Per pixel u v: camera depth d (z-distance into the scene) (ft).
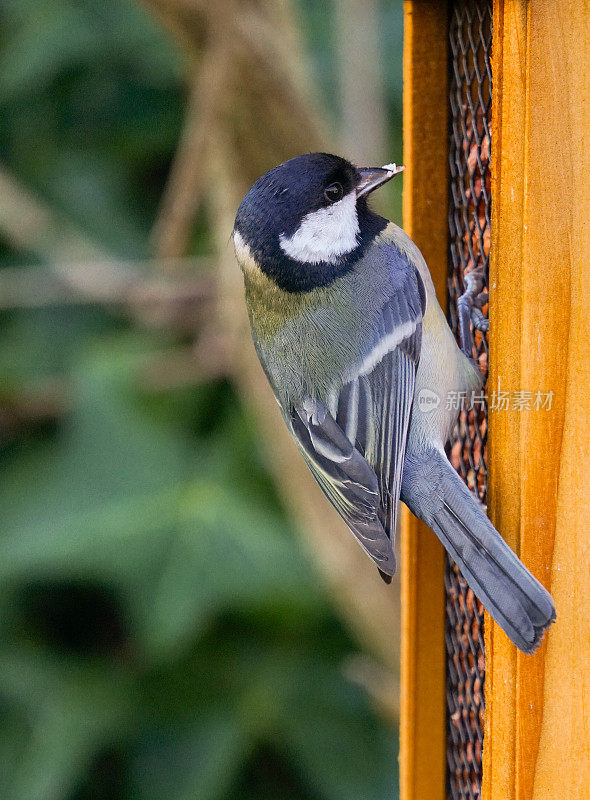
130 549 28.32
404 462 17.85
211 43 23.07
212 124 23.63
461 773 20.04
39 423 32.78
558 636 16.21
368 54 26.76
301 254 18.66
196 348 30.66
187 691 29.99
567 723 16.22
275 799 29.91
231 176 24.70
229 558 28.12
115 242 33.40
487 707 16.79
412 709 19.95
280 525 28.71
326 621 30.35
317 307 18.66
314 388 18.52
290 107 23.82
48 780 28.40
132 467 29.68
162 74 33.32
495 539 16.07
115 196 33.94
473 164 18.97
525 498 16.10
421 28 19.21
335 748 29.12
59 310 33.24
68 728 29.27
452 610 20.06
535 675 16.28
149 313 31.63
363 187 19.16
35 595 32.60
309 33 29.55
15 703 30.09
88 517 29.01
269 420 26.43
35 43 32.68
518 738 16.33
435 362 18.22
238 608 30.04
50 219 32.22
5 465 31.78
